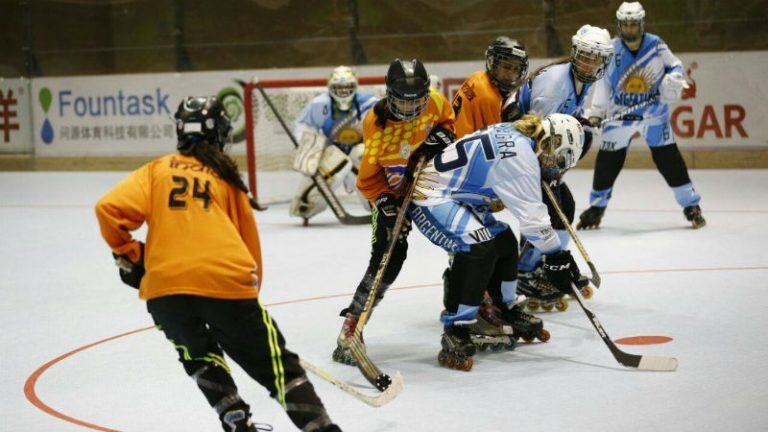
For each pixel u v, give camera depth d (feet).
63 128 105.81
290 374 23.54
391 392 26.91
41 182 97.55
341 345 34.14
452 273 32.71
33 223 71.61
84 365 34.86
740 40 87.81
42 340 38.58
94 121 104.37
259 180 98.32
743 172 84.33
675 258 50.67
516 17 94.89
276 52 102.01
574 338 36.24
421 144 33.53
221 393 24.44
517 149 31.91
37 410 29.81
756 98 84.79
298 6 102.06
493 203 33.91
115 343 37.88
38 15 106.83
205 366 24.62
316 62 100.83
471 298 32.37
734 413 27.14
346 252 56.70
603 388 30.07
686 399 28.58
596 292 43.65
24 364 35.19
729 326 36.83
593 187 60.80
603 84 57.88
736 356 32.81
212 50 103.86
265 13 103.24
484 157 32.04
